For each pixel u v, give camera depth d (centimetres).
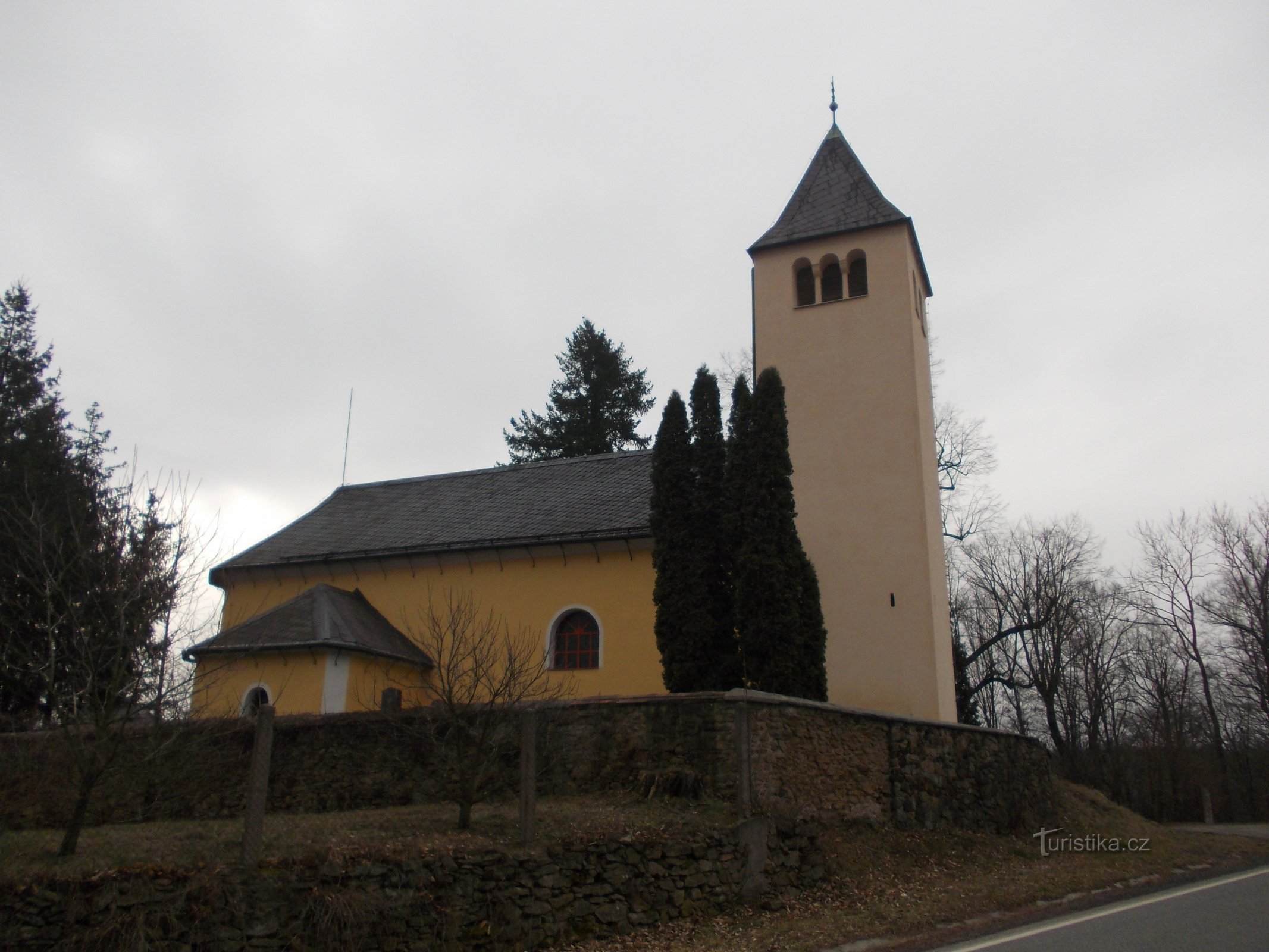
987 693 4397
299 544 2656
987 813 1795
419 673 2266
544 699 1554
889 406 2241
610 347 5388
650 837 1142
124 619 1092
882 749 1576
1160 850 1823
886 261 2356
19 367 2719
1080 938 959
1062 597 3966
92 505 1523
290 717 1574
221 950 848
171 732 1162
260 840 919
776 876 1245
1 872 835
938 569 2275
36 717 1653
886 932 1059
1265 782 4131
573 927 1035
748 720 1319
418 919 941
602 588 2217
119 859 909
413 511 2736
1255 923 1041
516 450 5209
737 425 1867
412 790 1442
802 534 2216
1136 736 4234
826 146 2672
